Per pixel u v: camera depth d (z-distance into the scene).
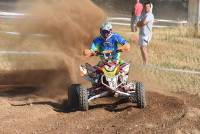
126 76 22.92
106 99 24.88
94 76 22.70
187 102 24.83
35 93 26.92
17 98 25.42
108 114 21.95
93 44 23.44
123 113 22.11
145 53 36.19
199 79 31.28
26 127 19.48
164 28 65.38
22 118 20.81
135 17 57.50
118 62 23.28
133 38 50.50
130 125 20.12
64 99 25.28
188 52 44.50
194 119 21.31
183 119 21.16
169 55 42.31
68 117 21.30
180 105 23.47
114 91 22.25
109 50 23.16
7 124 19.77
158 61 38.50
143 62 36.22
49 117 21.25
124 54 41.00
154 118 21.25
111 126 19.95
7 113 21.55
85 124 20.19
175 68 35.03
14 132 18.73
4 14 55.16
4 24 51.31
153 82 30.36
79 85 22.92
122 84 22.72
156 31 60.56
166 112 22.27
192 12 61.66
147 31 35.97
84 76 23.03
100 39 23.50
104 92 22.52
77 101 22.80
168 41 51.06
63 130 19.22
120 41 23.38
